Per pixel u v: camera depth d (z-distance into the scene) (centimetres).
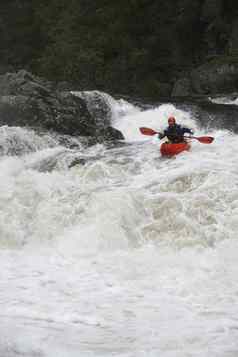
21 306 1088
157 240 1552
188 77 5375
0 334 927
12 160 2336
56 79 6181
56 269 1348
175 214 1627
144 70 5947
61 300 1128
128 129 3300
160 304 1103
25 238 1634
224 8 5722
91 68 6106
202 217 1619
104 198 1702
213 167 1945
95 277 1280
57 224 1669
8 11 7112
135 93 5834
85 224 1639
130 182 1948
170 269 1327
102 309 1080
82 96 3391
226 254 1430
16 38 6938
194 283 1224
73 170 2150
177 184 1822
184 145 2272
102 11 6600
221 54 5666
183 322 1004
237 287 1193
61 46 6378
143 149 2453
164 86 5634
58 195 1812
